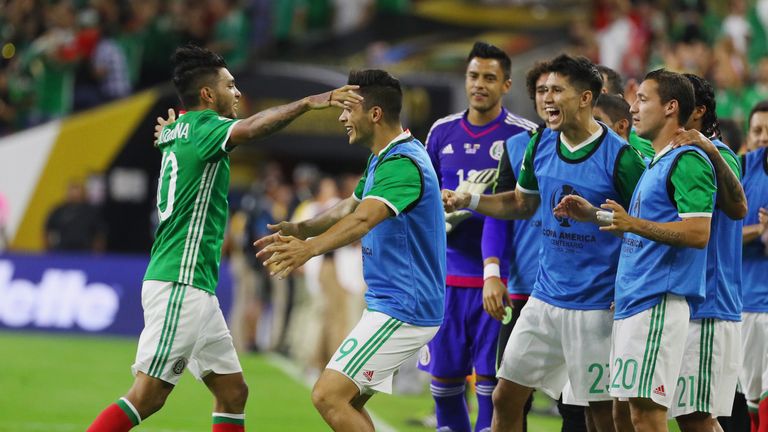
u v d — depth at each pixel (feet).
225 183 71.82
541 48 213.46
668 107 66.59
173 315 69.56
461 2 231.30
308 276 147.23
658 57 188.55
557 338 71.56
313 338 145.69
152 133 197.06
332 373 66.90
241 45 220.43
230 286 178.09
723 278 68.08
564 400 76.38
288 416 113.29
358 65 215.72
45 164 195.52
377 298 68.44
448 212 75.66
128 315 178.70
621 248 67.77
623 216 62.69
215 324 72.49
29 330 179.22
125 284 179.63
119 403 69.10
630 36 194.70
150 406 69.77
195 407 116.67
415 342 68.49
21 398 117.60
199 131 69.77
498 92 85.10
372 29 229.25
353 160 208.54
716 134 71.97
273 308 169.17
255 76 192.13
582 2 224.74
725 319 67.97
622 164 69.46
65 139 195.62
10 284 180.96
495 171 85.15
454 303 84.53
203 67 72.02
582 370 70.54
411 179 66.69
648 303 65.16
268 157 206.39
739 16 205.98
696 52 182.29
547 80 69.97
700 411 67.77
